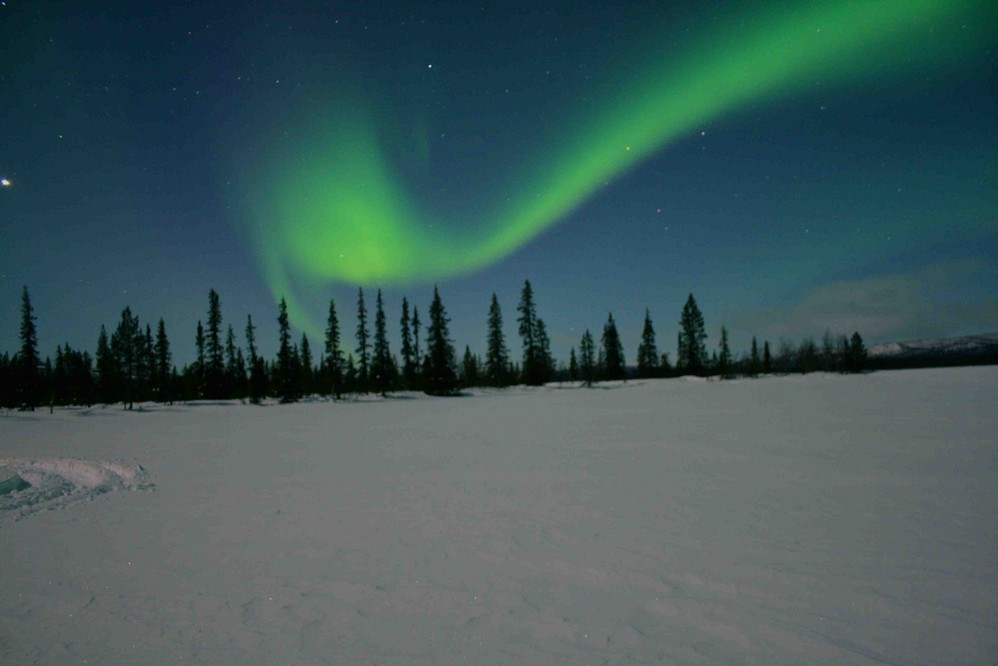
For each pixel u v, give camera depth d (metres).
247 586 5.28
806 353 75.00
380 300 64.50
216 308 60.06
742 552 5.64
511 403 36.84
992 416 15.63
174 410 42.06
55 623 4.58
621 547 5.97
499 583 5.13
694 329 72.88
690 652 3.77
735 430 15.41
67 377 63.78
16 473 12.13
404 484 9.95
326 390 70.19
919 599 4.44
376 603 4.78
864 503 7.25
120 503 9.15
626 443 14.00
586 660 3.71
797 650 3.74
